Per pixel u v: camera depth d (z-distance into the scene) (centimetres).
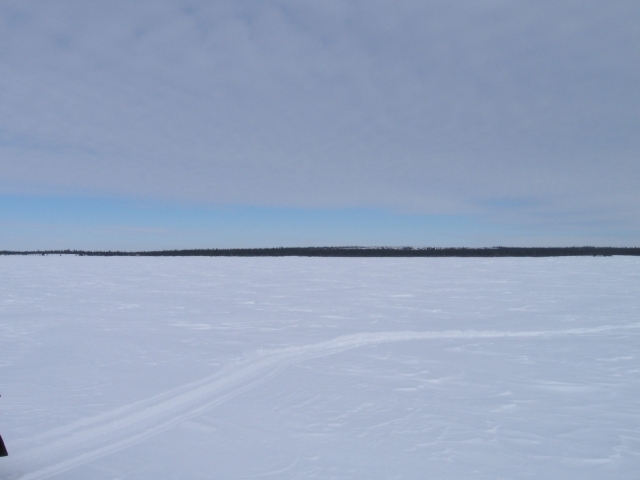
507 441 348
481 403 434
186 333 786
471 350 665
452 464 311
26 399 441
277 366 578
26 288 1568
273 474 296
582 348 674
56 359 602
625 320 916
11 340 721
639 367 565
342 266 2989
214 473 297
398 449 334
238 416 402
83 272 2414
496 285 1652
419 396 456
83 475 294
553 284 1666
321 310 1067
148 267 2911
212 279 1983
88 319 927
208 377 523
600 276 1994
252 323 891
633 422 386
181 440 350
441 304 1166
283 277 2089
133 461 315
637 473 299
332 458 319
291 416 401
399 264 3177
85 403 431
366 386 490
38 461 314
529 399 446
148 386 486
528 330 821
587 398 449
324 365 581
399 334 789
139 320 922
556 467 307
